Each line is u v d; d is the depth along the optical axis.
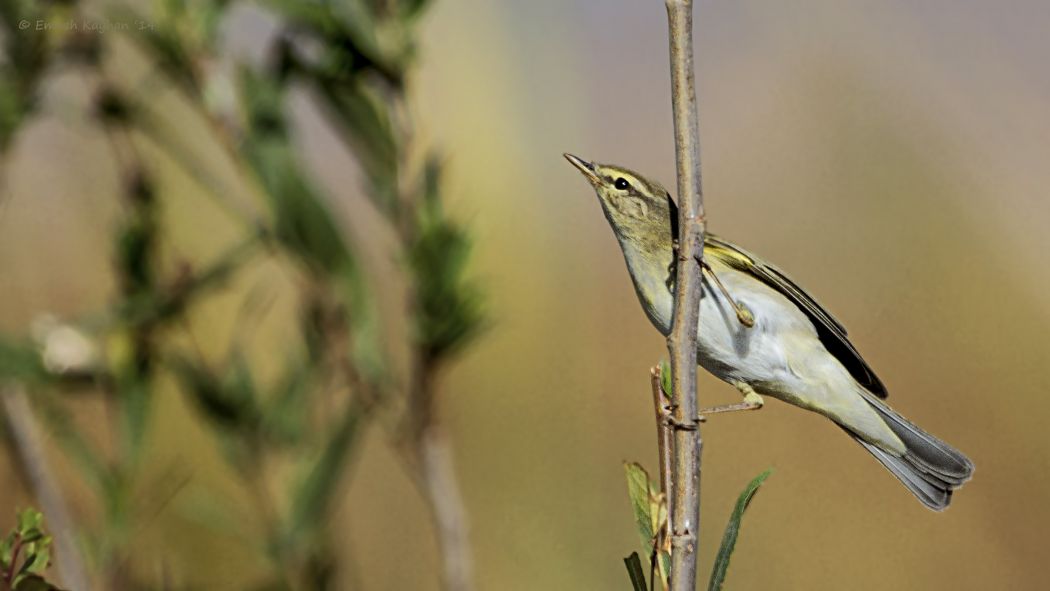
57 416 3.84
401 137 3.82
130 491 3.84
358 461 4.04
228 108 3.83
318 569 3.85
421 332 3.82
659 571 3.75
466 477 4.02
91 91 3.84
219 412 3.85
